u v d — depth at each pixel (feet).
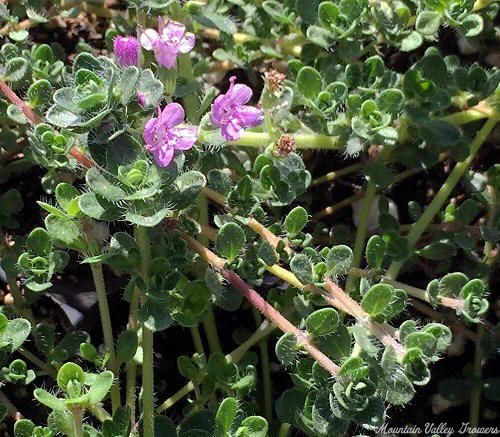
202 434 0.49
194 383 0.51
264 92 0.52
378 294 0.46
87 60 0.46
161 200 0.46
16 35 0.55
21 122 0.50
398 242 0.53
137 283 0.47
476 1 0.55
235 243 0.48
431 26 0.52
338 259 0.48
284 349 0.47
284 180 0.51
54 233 0.48
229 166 0.55
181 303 0.48
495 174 0.55
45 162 0.50
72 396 0.45
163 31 0.48
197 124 0.52
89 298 0.57
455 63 0.55
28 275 0.49
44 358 0.56
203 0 0.57
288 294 0.53
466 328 0.57
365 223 0.55
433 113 0.55
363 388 0.45
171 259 0.49
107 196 0.44
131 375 0.52
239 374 0.52
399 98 0.51
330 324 0.47
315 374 0.47
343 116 0.52
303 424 0.49
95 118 0.44
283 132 0.53
